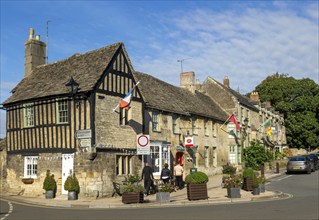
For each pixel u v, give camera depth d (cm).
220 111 3753
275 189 2125
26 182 2123
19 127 2236
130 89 2214
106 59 2095
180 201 1666
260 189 1916
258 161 3653
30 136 2166
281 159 4444
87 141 1909
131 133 2167
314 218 1086
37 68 2502
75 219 1208
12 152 2266
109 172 1984
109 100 2039
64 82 2125
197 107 3203
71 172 1955
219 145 3481
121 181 2044
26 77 2489
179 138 2769
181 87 3622
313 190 2034
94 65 2111
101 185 1922
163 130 2558
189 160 2867
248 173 2012
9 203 1792
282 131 5688
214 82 3978
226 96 3878
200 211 1325
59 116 2056
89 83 1964
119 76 2136
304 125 5625
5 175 2314
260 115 4706
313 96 5834
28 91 2267
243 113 4050
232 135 3709
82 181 1898
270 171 3462
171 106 2716
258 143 3831
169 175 2123
